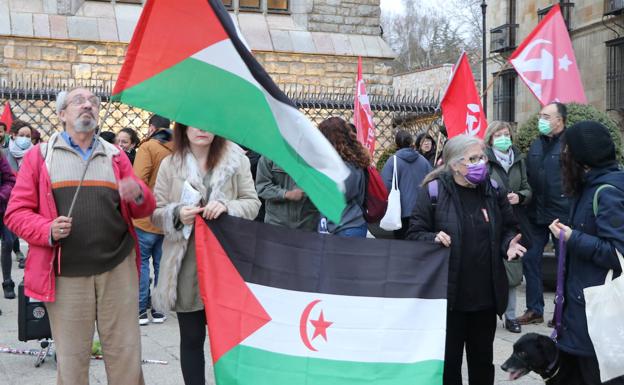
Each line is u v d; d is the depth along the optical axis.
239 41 4.11
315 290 4.37
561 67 8.95
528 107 31.00
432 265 4.46
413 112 15.66
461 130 8.55
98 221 4.10
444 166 4.78
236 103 4.11
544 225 7.85
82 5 16.69
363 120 10.99
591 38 27.16
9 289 8.63
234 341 4.25
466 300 4.64
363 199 5.63
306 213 5.92
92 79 16.34
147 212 4.29
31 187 4.04
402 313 4.39
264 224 4.39
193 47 4.08
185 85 4.08
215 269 4.30
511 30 31.55
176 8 4.06
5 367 6.00
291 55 17.80
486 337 4.82
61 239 4.03
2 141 9.98
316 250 4.41
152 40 4.05
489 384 4.89
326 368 4.31
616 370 4.02
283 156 4.14
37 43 16.00
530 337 4.40
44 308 5.70
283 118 4.12
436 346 4.38
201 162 4.64
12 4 16.14
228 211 4.47
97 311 4.19
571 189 4.25
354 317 4.37
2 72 15.79
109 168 4.18
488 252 4.67
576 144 4.16
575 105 9.09
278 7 18.16
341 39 18.20
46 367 6.00
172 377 5.80
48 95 14.34
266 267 4.35
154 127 7.38
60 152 4.11
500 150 7.72
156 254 7.68
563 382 4.43
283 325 4.32
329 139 5.50
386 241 4.44
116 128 15.12
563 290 4.30
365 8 18.47
